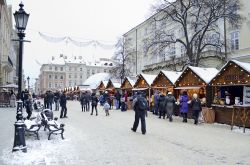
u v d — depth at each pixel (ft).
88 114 76.13
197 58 98.53
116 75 169.07
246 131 47.03
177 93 75.82
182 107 60.34
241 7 102.94
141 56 186.60
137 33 193.67
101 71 423.23
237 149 31.58
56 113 79.10
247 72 51.62
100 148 30.83
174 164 24.73
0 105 100.99
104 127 48.29
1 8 134.51
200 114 59.88
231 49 109.50
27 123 37.91
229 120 55.47
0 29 132.87
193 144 34.01
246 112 50.52
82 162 24.97
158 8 108.78
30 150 29.04
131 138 37.47
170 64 127.95
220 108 57.98
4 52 161.48
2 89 126.82
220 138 38.99
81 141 34.81
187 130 46.60
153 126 51.29
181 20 104.63
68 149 30.12
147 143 34.09
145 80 92.02
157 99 76.89
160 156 27.53
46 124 35.73
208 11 106.63
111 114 76.95
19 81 30.96
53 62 412.16
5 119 57.57
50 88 401.49
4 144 31.55
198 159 26.68
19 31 30.63
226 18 105.50
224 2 96.78
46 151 28.94
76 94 201.98
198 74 65.26
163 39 112.78
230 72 56.03
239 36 105.29
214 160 26.45
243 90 56.85
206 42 106.01
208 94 61.98
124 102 91.20
